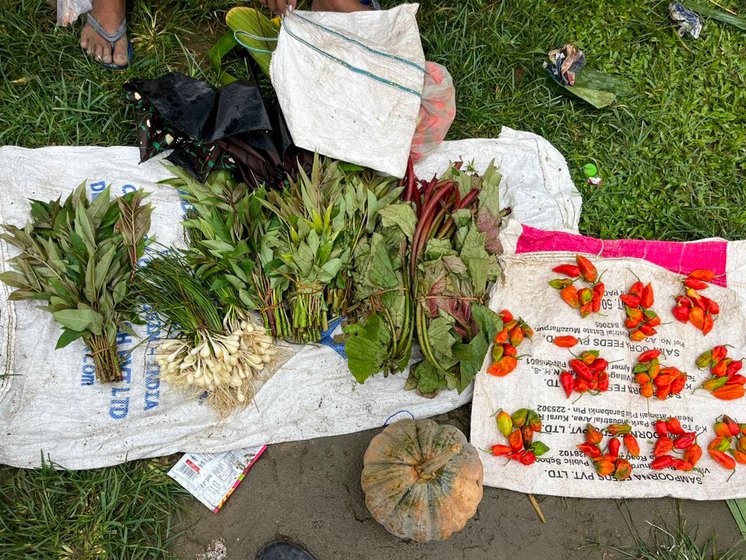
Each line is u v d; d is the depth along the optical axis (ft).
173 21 8.22
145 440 6.87
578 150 8.59
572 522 7.28
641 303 7.43
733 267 7.72
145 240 7.00
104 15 7.61
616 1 9.11
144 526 6.89
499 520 7.18
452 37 8.59
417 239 6.72
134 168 7.55
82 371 6.91
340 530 7.04
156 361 6.94
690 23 9.02
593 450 7.04
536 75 8.76
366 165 7.06
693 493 7.21
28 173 7.22
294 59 6.84
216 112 6.80
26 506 6.70
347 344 6.29
